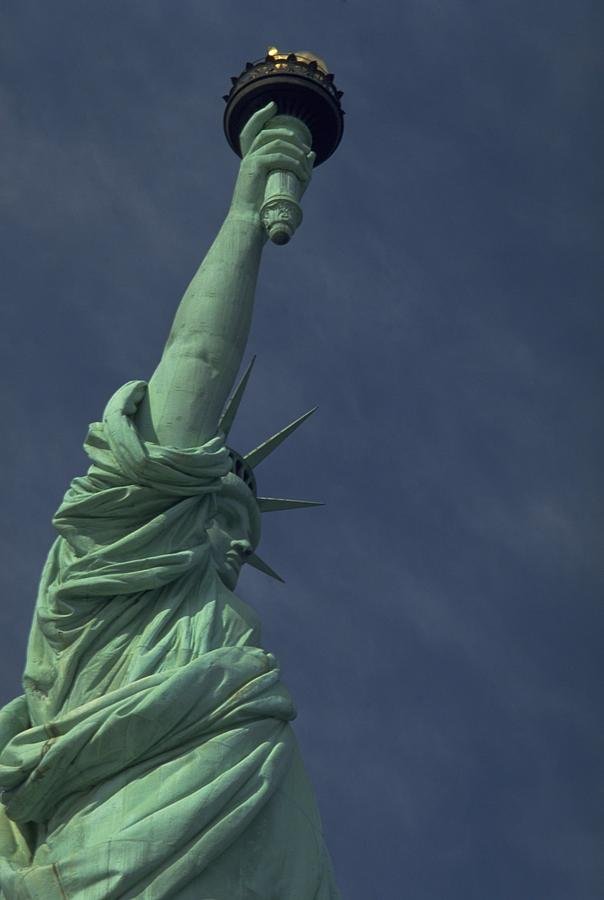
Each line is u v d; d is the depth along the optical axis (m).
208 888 72.69
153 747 75.69
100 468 83.44
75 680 79.19
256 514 90.75
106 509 82.44
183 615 80.69
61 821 75.75
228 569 86.06
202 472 83.69
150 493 82.81
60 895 72.00
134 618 80.44
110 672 78.88
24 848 76.62
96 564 81.12
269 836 75.19
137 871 71.75
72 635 80.19
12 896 72.75
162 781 74.81
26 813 76.50
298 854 75.81
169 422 85.69
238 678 77.94
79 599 80.69
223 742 76.00
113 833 73.12
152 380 87.81
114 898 71.38
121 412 84.75
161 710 75.50
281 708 78.31
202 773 74.94
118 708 75.50
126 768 75.56
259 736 77.12
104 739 75.12
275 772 76.25
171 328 90.31
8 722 79.50
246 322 90.12
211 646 79.56
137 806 74.06
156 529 81.94
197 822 73.31
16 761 76.38
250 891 73.69
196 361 87.69
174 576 81.19
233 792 74.69
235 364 88.94
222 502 88.31
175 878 72.00
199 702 76.56
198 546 83.00
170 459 82.75
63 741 75.44
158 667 78.19
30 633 82.12
